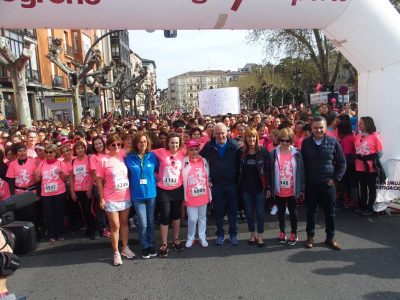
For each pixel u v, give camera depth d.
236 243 5.47
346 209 6.99
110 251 5.46
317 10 6.26
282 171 5.27
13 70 11.04
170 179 5.19
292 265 4.65
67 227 6.81
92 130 8.24
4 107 24.19
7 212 2.12
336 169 5.13
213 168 5.42
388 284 4.07
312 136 5.18
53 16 5.64
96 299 4.01
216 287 4.14
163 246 5.17
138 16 5.85
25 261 5.17
